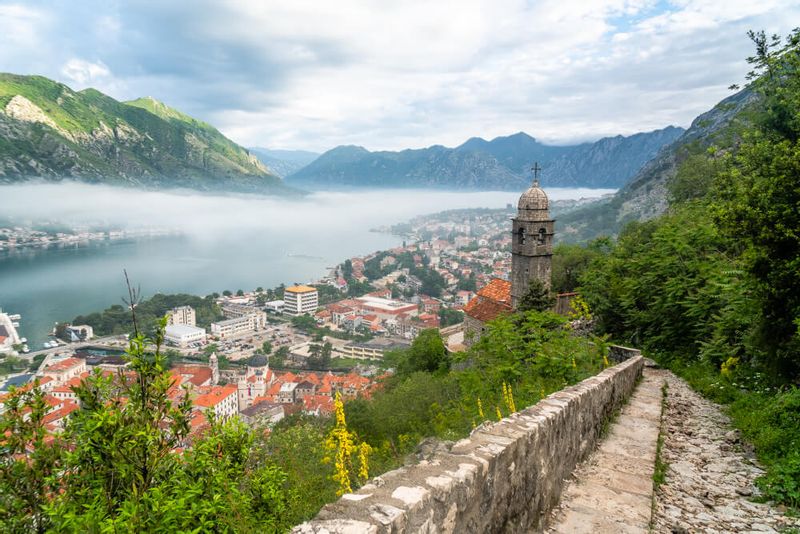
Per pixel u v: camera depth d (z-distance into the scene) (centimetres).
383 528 290
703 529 566
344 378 6869
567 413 666
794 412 866
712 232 1783
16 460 484
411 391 2206
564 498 618
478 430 519
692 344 1692
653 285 1961
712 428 976
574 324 2398
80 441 496
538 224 3322
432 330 4116
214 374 8081
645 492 642
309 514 807
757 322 1141
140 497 453
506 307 3506
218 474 515
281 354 10125
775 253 942
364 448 1035
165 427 559
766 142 1087
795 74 1348
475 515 402
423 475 379
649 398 1170
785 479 671
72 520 412
